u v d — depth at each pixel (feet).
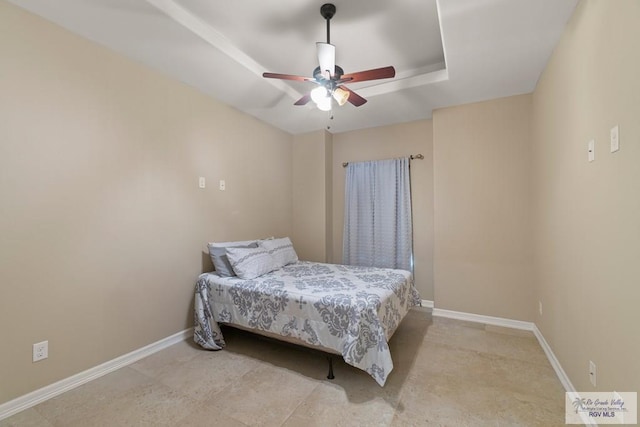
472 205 10.55
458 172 10.77
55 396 6.24
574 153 5.99
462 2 5.80
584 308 5.51
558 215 7.03
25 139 5.92
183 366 7.51
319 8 6.72
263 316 7.73
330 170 14.37
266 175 12.87
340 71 7.18
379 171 13.24
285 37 7.76
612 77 4.45
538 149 8.83
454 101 10.54
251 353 8.25
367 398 6.14
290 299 7.32
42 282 6.15
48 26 6.27
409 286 9.68
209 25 7.20
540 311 8.73
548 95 7.81
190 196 9.43
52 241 6.31
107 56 7.32
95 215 7.03
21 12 5.88
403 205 12.73
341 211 14.38
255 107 11.26
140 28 6.64
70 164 6.60
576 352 5.88
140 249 7.98
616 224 4.36
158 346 8.37
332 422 5.44
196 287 9.16
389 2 6.55
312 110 11.58
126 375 7.08
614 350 4.40
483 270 10.38
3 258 5.64
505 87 9.39
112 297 7.34
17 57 5.82
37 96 6.08
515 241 9.93
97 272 7.06
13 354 5.74
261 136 12.60
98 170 7.09
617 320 4.32
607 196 4.63
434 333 9.44
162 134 8.59
